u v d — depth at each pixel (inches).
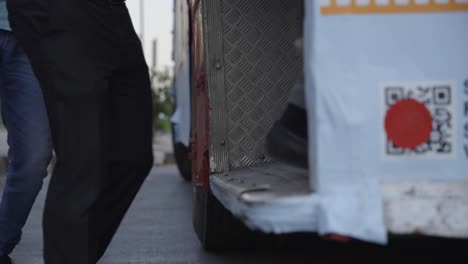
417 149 97.0
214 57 160.7
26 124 142.0
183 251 185.8
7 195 145.9
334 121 96.6
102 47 128.7
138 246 195.5
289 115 123.6
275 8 163.5
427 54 97.2
